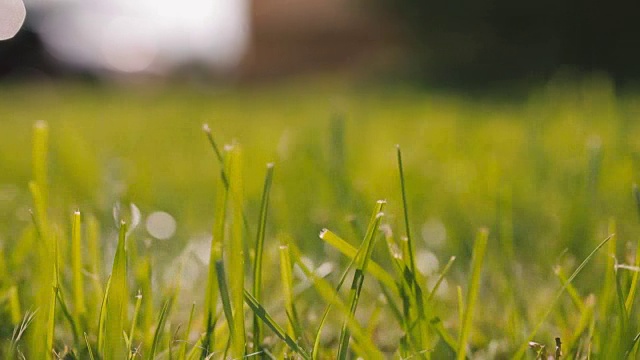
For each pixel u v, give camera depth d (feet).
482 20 15.92
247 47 24.40
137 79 18.33
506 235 2.35
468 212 2.77
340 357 1.74
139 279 1.96
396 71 17.46
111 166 3.07
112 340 1.72
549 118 6.33
